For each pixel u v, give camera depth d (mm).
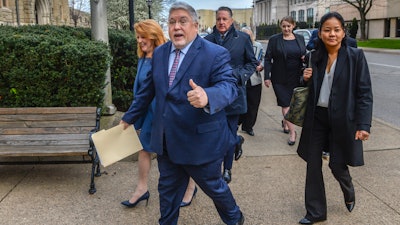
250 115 6613
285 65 6391
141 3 34312
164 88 2949
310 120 3582
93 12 6496
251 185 4586
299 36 6422
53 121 4883
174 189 3201
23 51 5277
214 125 2943
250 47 4738
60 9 42844
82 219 3793
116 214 3896
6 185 4582
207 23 58625
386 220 3738
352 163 3500
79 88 5484
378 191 4395
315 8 74562
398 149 5871
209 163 2971
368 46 36594
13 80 5406
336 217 3803
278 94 6559
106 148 3314
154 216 3863
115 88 7176
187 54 2896
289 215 3863
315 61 3535
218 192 3100
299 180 4734
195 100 2551
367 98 3383
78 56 5281
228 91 2746
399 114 8875
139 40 3947
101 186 4555
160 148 3020
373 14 51219
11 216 3846
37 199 4215
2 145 4645
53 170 5043
